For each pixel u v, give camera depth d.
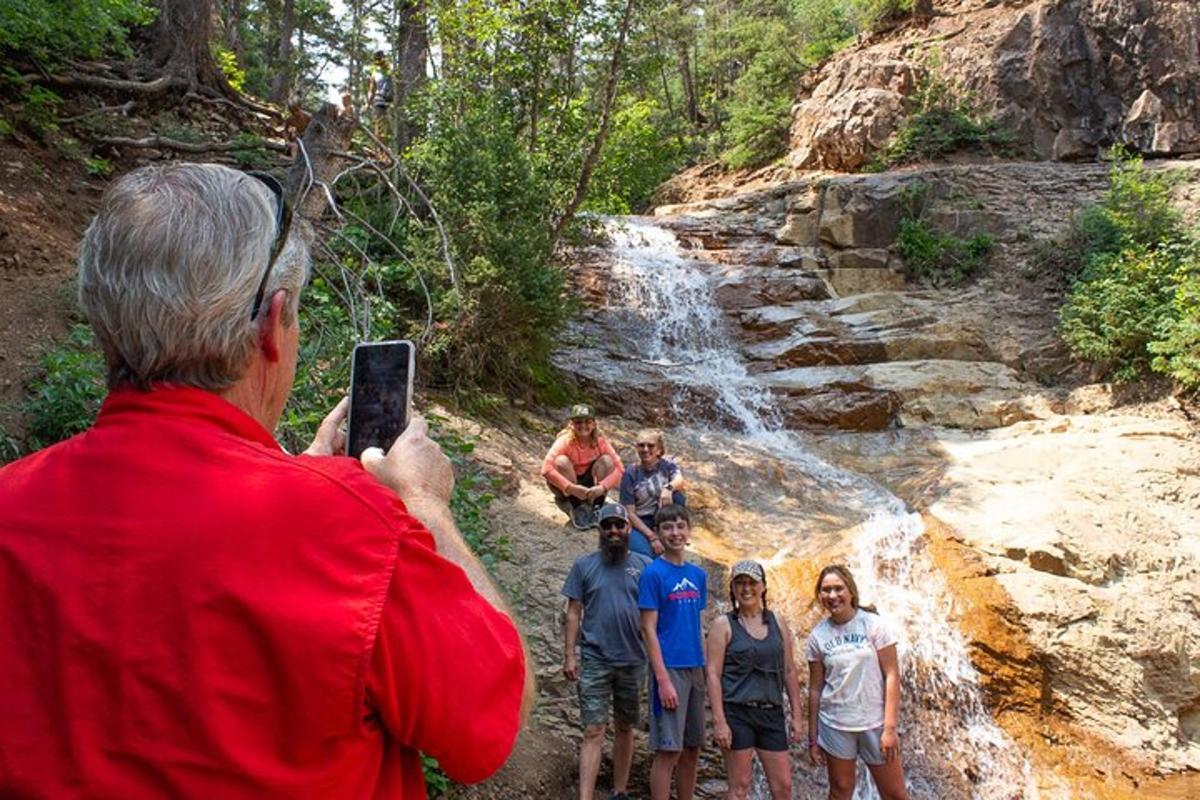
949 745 7.34
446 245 5.78
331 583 1.02
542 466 8.62
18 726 0.96
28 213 8.27
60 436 5.91
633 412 11.25
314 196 5.18
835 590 5.82
